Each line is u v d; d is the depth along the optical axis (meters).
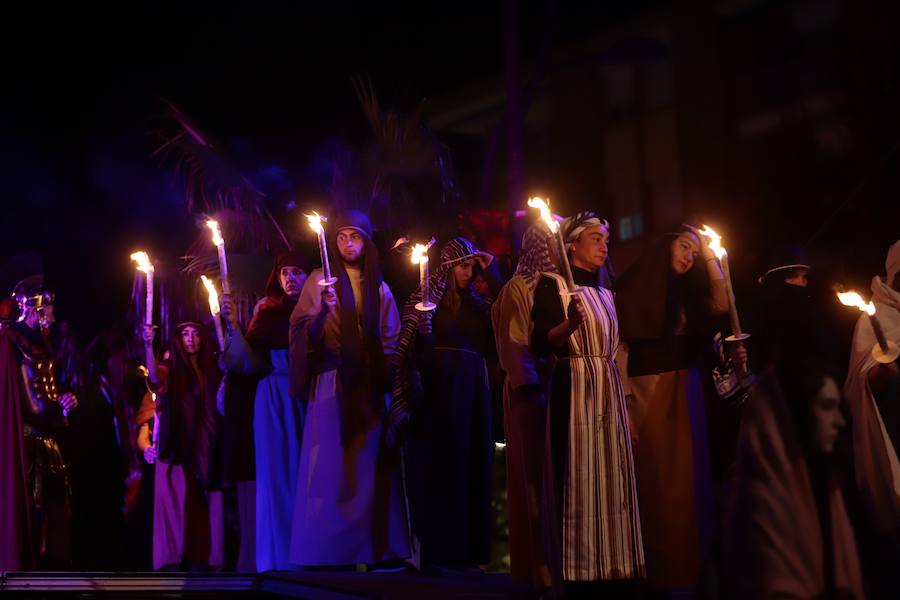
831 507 5.04
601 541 5.60
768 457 4.98
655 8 21.88
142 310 10.02
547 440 5.75
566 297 5.88
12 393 8.48
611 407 5.77
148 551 9.85
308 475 7.49
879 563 5.24
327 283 7.20
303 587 6.43
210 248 9.46
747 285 6.68
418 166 8.54
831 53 17.55
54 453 8.75
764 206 15.44
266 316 8.19
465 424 7.25
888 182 9.21
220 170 9.77
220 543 8.72
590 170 23.08
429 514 7.20
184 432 8.76
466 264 7.35
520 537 6.09
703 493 6.10
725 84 20.22
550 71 11.48
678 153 21.44
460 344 7.32
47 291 8.90
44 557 8.66
